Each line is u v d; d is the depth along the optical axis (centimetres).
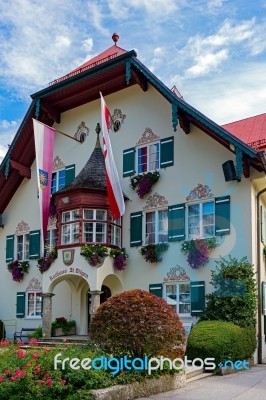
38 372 875
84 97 2144
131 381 964
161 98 1911
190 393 1022
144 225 1875
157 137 1894
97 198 1858
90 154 2105
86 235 1838
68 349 979
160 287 1767
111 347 1020
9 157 2267
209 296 1557
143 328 1013
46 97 2155
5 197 2412
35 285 2197
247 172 1611
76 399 848
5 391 814
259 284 1603
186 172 1780
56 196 1939
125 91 2039
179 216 1766
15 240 2356
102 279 1777
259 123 2220
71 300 2030
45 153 1994
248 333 1452
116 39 2398
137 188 1900
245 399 948
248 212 1605
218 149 1709
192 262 1678
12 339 2155
